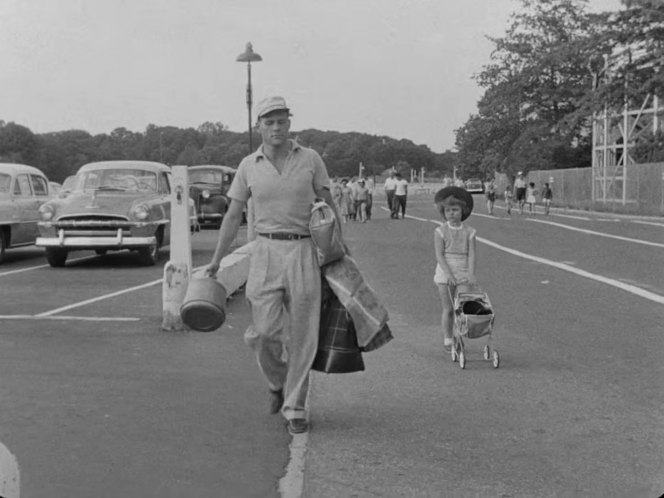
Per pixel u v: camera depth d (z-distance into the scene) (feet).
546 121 192.34
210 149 144.56
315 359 18.76
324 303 18.86
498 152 203.92
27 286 43.32
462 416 20.43
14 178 56.59
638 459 17.43
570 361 26.40
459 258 26.43
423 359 26.84
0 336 29.48
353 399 22.02
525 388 23.12
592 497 15.47
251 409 20.79
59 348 27.58
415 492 15.60
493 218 113.60
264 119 18.42
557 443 18.43
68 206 51.34
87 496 15.20
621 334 30.86
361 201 107.45
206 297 19.08
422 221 108.47
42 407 20.76
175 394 22.12
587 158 194.90
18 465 16.70
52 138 162.81
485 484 16.03
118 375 24.08
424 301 39.19
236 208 19.21
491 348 26.12
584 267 52.49
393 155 317.83
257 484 15.87
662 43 122.01
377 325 18.34
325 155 212.84
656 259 57.00
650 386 23.31
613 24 123.85
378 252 64.08
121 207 51.52
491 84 198.59
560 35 189.16
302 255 18.47
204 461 17.03
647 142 132.36
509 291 42.11
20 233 56.08
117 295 39.78
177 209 30.91
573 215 124.06
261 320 18.61
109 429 19.04
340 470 16.66
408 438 18.70
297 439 18.49
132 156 149.69
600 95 127.75
